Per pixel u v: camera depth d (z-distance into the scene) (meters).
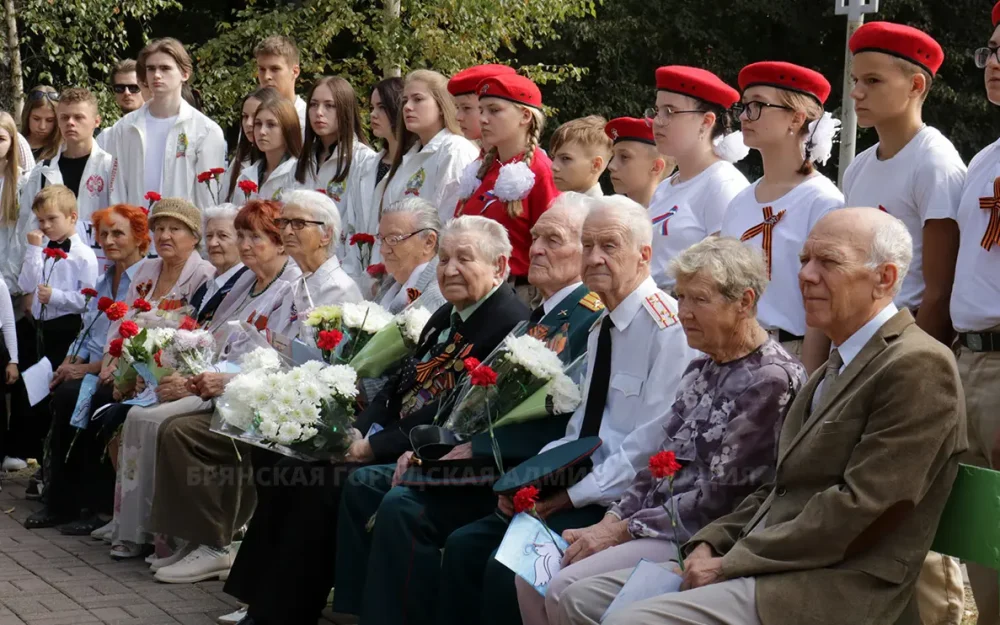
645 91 19.02
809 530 3.29
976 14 18.47
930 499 3.31
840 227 3.48
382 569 4.60
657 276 5.48
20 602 5.55
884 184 4.70
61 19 15.24
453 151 6.80
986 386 4.28
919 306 4.61
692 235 5.42
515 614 4.09
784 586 3.31
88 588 5.79
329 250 6.19
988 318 4.26
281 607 5.00
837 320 3.49
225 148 8.85
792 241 4.84
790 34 19.36
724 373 3.92
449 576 4.39
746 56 19.73
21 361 8.60
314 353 5.66
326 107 7.47
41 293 7.94
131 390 6.64
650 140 5.95
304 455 4.98
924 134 4.62
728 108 5.47
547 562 3.97
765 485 3.69
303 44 15.88
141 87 8.98
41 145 9.42
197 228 7.12
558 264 4.79
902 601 3.31
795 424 3.58
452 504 4.69
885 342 3.38
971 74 18.73
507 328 5.00
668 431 4.01
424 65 16.12
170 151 8.72
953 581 4.34
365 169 7.41
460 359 5.04
